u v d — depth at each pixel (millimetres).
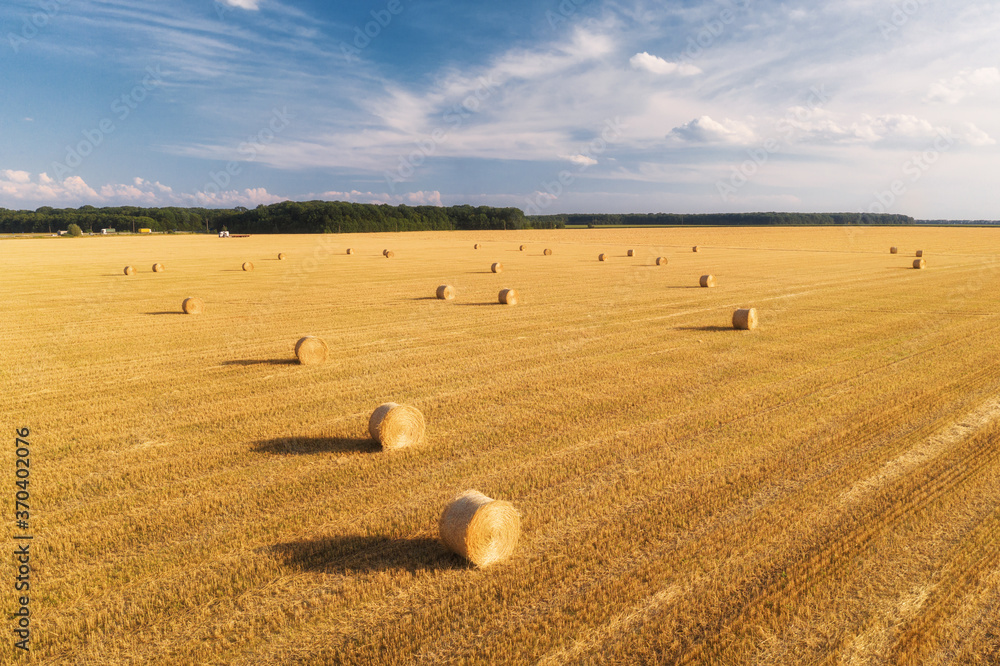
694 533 6230
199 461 8266
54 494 7258
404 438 8773
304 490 7332
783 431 9188
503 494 7203
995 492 7027
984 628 4809
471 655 4527
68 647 4641
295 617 4973
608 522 6508
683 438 8969
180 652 4586
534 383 12148
